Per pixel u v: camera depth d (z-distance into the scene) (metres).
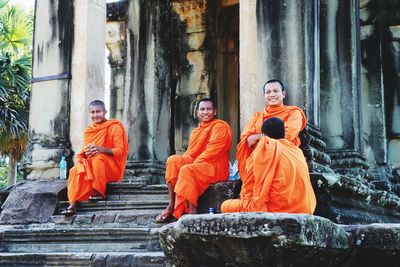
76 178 8.27
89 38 9.63
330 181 6.77
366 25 11.02
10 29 19.16
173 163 7.61
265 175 5.77
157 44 10.88
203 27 12.62
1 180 33.84
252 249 4.11
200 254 4.35
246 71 8.17
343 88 9.20
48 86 9.71
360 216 7.34
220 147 7.66
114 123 9.00
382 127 10.69
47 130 9.59
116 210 8.15
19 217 8.39
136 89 10.81
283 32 8.00
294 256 4.11
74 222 7.95
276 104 7.28
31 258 6.82
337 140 9.09
